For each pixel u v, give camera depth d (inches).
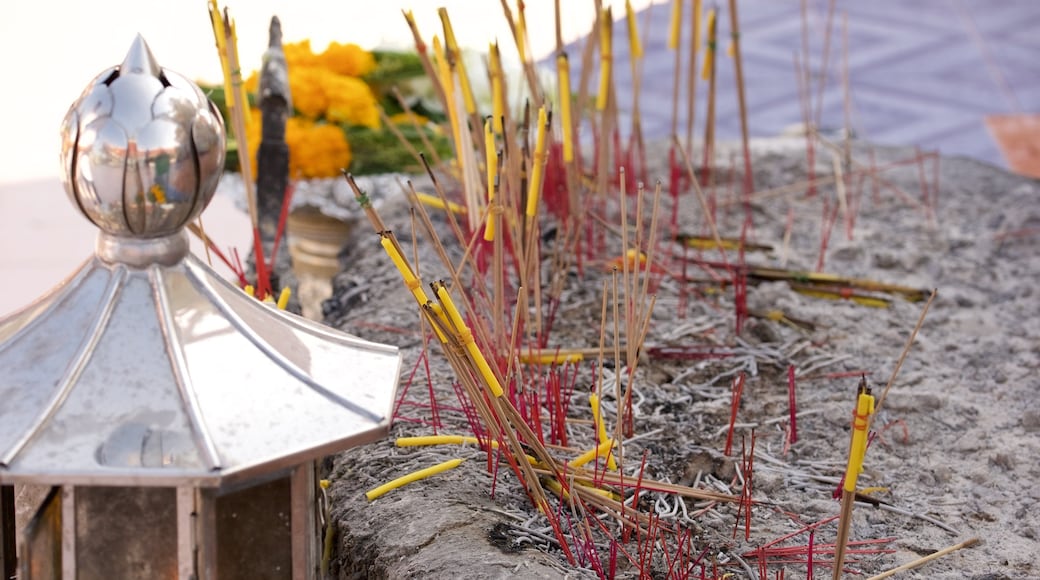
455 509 54.0
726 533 56.1
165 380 34.5
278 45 77.3
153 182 34.9
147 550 35.9
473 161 76.1
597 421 58.1
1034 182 111.1
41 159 156.2
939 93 184.2
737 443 65.3
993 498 60.8
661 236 95.2
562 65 74.5
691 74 94.7
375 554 51.7
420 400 66.7
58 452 32.7
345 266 91.4
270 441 34.2
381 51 119.0
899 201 105.5
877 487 61.3
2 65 188.7
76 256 129.4
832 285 86.0
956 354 78.6
